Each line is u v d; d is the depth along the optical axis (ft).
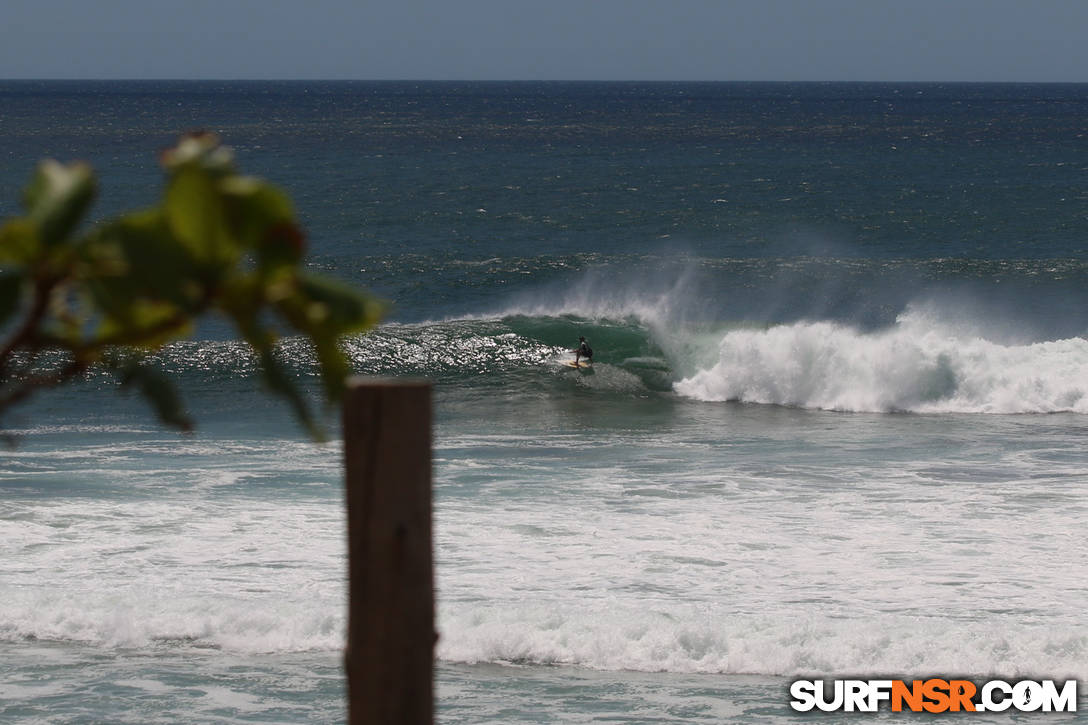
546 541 169.99
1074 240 624.18
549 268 480.23
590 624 138.31
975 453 240.32
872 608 143.33
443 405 309.42
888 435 265.54
